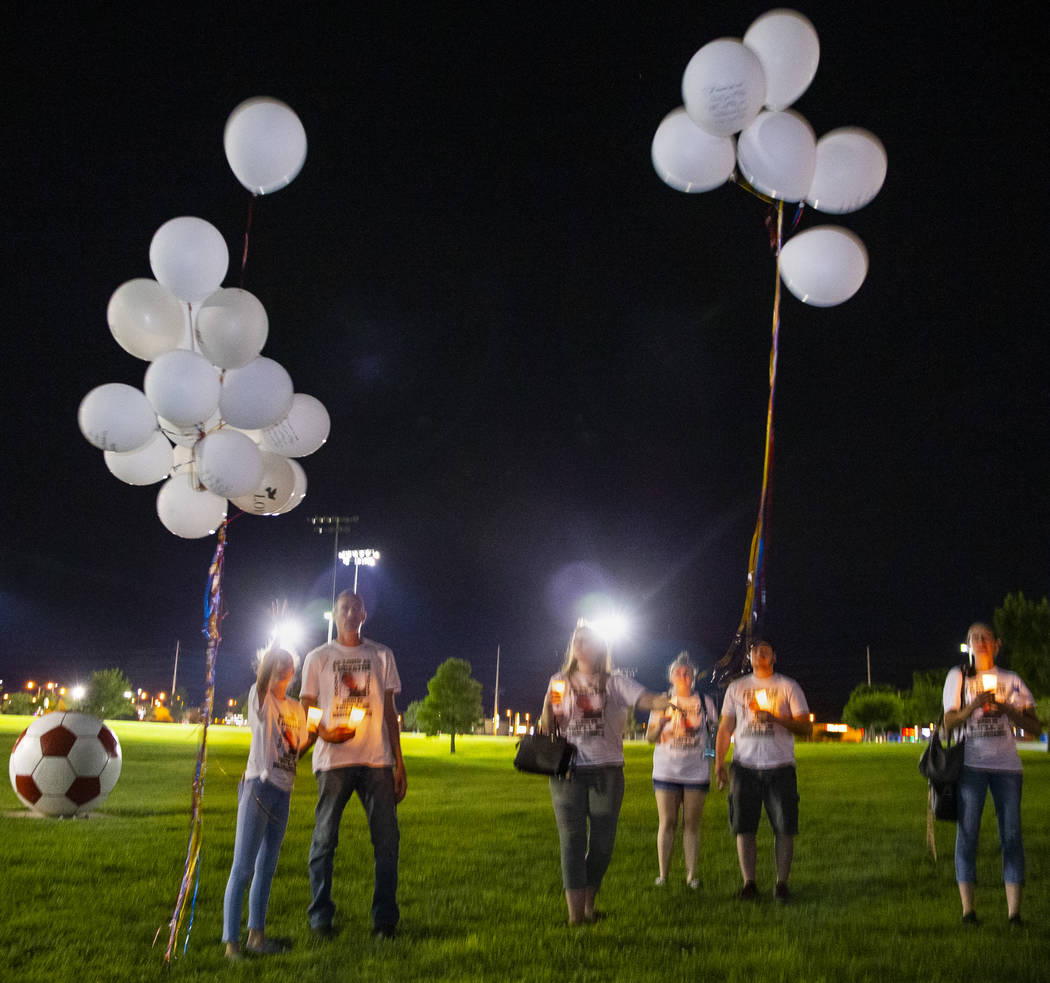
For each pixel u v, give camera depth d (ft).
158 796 51.65
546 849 34.45
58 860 29.19
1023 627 132.57
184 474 24.21
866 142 22.91
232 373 21.62
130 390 21.86
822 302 23.49
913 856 33.35
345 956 19.27
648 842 37.19
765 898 25.93
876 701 231.71
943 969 18.61
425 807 49.42
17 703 231.71
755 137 22.13
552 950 19.95
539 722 23.18
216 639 22.48
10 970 17.88
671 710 28.76
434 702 170.60
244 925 22.09
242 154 21.95
